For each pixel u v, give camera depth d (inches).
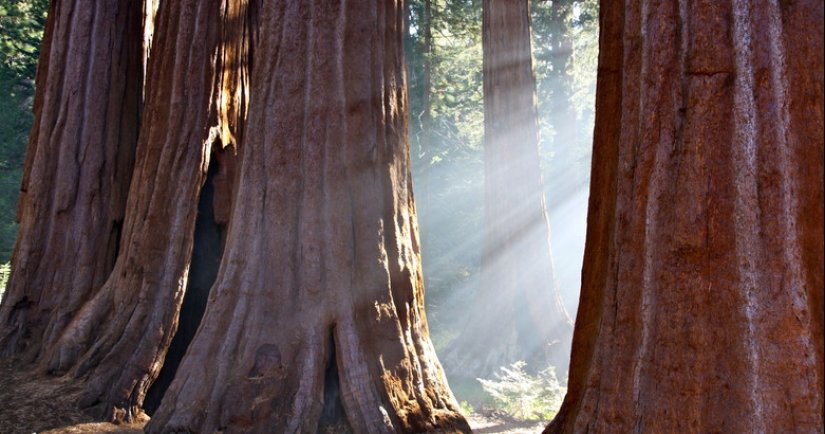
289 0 271.1
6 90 1055.6
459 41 1045.2
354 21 268.7
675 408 114.2
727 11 114.3
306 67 267.0
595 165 144.7
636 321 122.6
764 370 106.7
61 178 366.3
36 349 341.1
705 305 112.7
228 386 244.4
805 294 104.6
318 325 249.6
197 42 336.2
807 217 104.7
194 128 331.9
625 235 126.6
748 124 110.9
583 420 130.8
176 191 324.8
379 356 250.8
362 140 265.1
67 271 359.6
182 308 333.7
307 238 256.8
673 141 119.3
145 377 297.0
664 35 121.4
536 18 974.4
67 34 378.3
